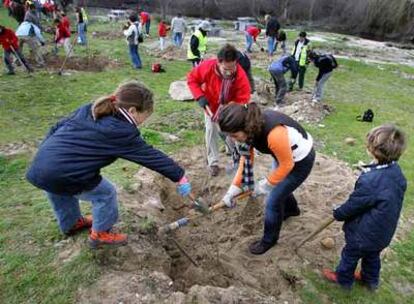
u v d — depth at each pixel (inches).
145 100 119.3
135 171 223.5
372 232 136.2
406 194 237.8
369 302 151.2
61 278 137.1
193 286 139.1
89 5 1561.3
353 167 263.9
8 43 443.5
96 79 461.4
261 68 591.5
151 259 151.1
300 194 216.4
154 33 902.4
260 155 255.3
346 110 415.5
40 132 288.8
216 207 161.2
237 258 168.1
